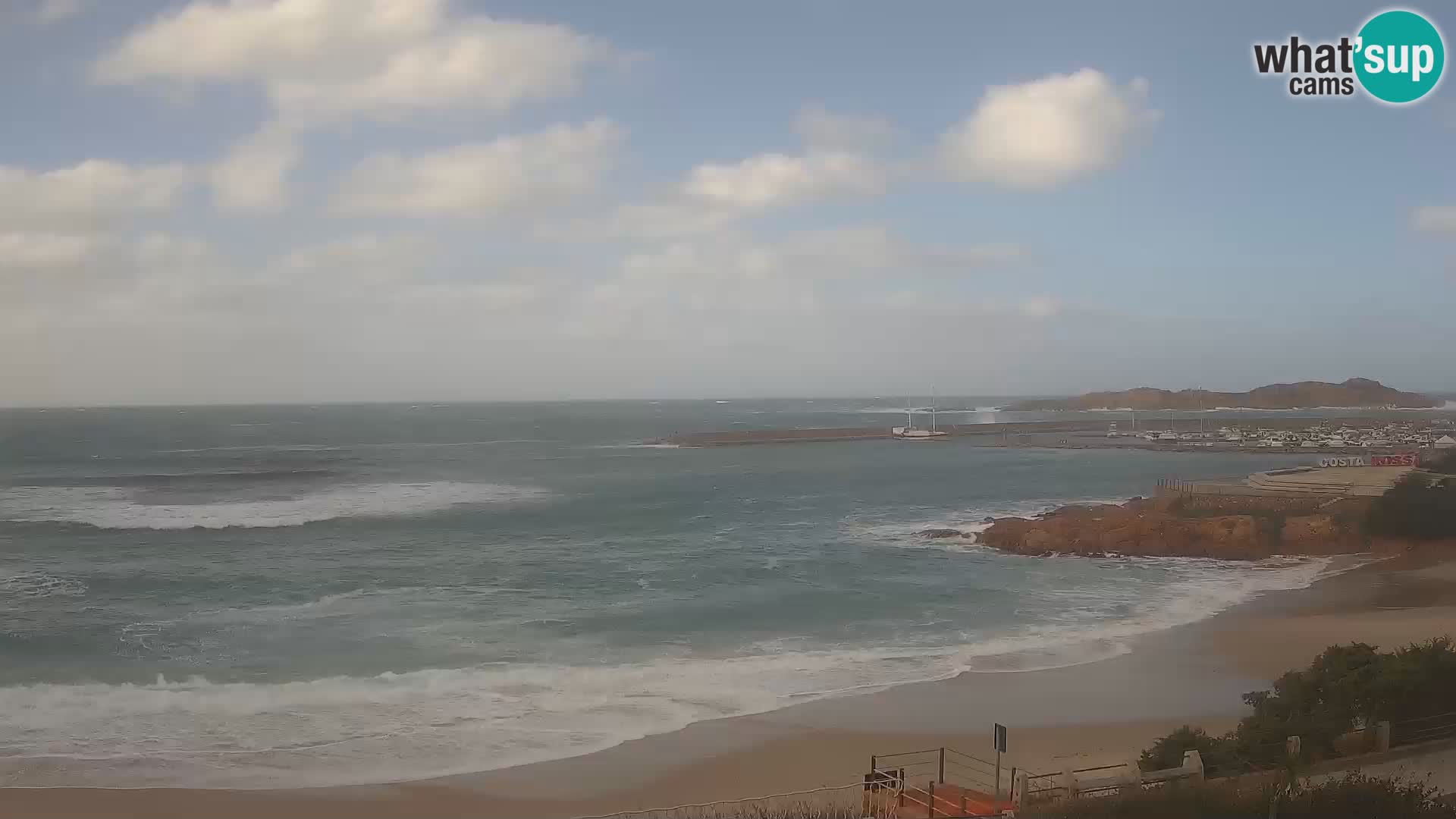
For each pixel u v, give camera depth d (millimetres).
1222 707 20094
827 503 65000
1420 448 110250
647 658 24000
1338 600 31938
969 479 85062
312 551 42375
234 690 20891
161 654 24203
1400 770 12633
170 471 86500
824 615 29391
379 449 124250
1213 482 73688
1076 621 28531
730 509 60625
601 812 15055
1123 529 43469
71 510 56094
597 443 144000
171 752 17328
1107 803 11375
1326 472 71062
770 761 17266
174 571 36844
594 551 43000
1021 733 18516
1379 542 43000
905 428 178250
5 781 15859
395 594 32562
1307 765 13133
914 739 18312
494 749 17703
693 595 32656
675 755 17516
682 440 144125
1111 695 20891
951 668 23078
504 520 53812
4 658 23766
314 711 19641
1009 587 34531
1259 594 33250
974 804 13344
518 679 22000
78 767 16547
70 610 29438
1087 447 135750
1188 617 29078
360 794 15656
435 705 20078
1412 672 15078
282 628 27203
